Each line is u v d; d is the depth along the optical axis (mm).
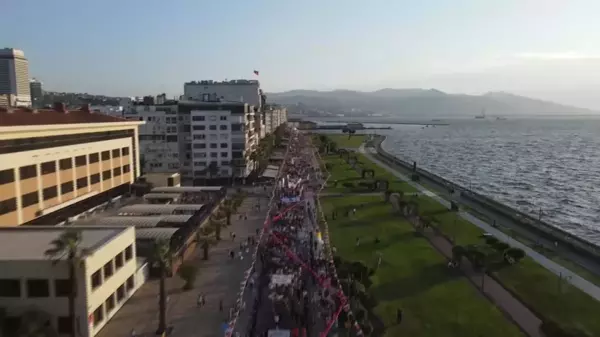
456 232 121625
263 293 81562
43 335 59844
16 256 66625
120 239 77438
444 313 74250
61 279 64812
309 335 66500
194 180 196875
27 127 96688
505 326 69750
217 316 74000
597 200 192125
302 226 126125
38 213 101250
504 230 125125
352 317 68938
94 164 127000
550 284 85688
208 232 111625
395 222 132750
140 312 75625
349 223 131625
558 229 127500
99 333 68562
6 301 65125
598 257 100188
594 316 72438
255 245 109562
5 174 91062
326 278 84875
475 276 90375
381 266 95875
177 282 88250
